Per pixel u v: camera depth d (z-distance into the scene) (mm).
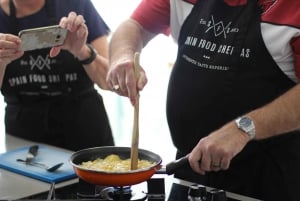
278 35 1229
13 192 1130
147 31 1547
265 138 1183
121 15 2754
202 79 1354
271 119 1102
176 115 1422
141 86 1132
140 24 1526
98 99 1845
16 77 1710
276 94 1279
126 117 3145
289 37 1213
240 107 1305
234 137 1047
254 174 1340
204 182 1354
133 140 1049
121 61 1276
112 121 3127
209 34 1354
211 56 1342
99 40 1747
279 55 1245
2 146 1557
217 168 1045
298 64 1227
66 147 1791
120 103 3119
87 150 1127
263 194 1346
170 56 2955
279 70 1265
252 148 1314
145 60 2992
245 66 1284
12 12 1670
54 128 1768
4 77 1702
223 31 1329
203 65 1355
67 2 1706
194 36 1392
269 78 1277
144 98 3064
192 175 1351
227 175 1354
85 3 1727
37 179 1222
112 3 2768
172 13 1462
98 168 1028
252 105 1293
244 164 1339
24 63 1677
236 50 1291
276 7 1245
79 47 1584
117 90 1217
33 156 1375
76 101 1771
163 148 2879
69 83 1737
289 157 1328
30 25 1679
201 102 1355
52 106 1751
